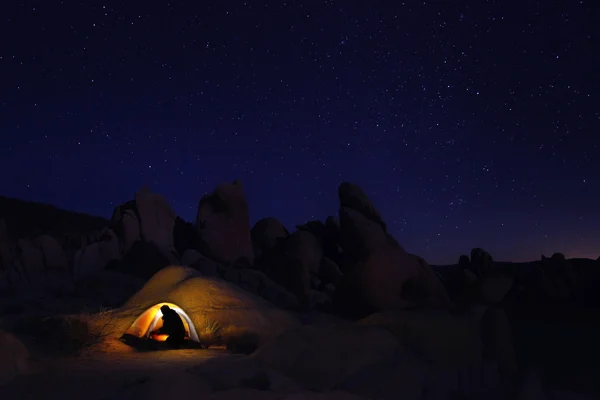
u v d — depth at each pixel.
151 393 6.29
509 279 9.91
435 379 7.29
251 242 22.34
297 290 19.39
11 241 24.73
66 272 19.91
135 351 10.10
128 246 21.36
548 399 7.30
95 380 7.68
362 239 17.45
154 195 22.50
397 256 13.72
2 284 18.25
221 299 11.45
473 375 7.59
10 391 7.08
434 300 12.28
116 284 18.80
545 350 10.60
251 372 7.09
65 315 12.17
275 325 11.41
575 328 13.62
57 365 8.66
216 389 6.68
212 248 21.39
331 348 7.59
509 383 7.61
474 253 20.75
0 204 40.88
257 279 19.23
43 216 40.78
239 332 10.53
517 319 15.58
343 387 6.90
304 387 6.95
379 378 7.04
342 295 13.88
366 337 7.79
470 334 8.40
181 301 11.34
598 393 7.72
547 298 17.73
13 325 11.73
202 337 10.77
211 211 22.17
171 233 22.33
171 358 9.44
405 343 8.13
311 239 21.72
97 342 10.52
